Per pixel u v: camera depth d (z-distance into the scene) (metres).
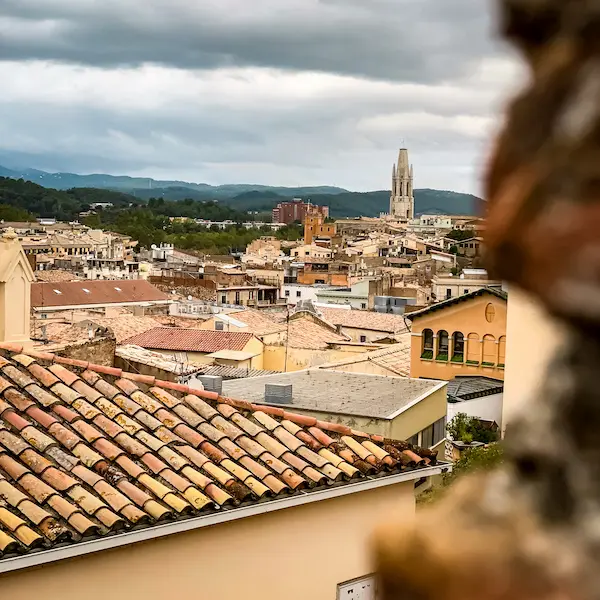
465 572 1.68
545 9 1.71
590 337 1.68
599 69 1.64
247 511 12.31
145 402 14.05
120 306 109.31
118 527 11.07
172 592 11.83
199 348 58.94
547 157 1.64
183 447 13.17
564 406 1.77
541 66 1.71
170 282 148.00
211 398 14.75
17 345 14.58
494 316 52.75
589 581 1.62
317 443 14.37
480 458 19.75
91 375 14.38
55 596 10.73
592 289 1.57
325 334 70.56
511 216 1.65
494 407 44.97
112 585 11.25
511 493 1.80
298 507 13.26
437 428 29.55
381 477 14.16
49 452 12.20
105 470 12.08
